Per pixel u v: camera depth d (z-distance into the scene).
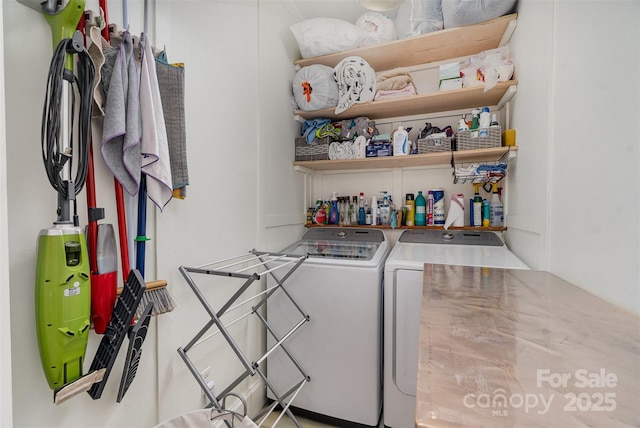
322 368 1.70
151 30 1.11
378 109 2.25
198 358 1.34
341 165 2.39
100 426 0.94
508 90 1.79
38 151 0.79
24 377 0.75
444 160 2.14
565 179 1.12
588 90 0.97
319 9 2.28
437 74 2.31
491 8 1.68
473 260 1.57
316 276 1.72
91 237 0.82
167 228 1.18
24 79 0.76
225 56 1.54
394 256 1.73
